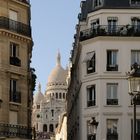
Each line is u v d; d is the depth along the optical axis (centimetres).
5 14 6269
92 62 7000
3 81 6125
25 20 6544
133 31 6906
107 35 6894
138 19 7056
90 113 6919
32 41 6888
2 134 5962
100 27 6975
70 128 10781
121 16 7056
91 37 7006
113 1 7138
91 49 7006
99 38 6894
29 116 6762
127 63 6844
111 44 6894
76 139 8362
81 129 7125
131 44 6888
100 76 6838
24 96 6406
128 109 6744
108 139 6694
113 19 7062
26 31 6469
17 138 6116
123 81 6806
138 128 6694
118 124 6738
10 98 6194
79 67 7662
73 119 9412
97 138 6719
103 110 6769
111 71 6844
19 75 6350
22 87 6388
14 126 6150
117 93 6806
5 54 6194
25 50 6488
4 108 6081
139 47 6888
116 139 6700
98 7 7169
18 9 6462
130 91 3134
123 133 6712
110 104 6788
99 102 6800
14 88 6284
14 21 6356
